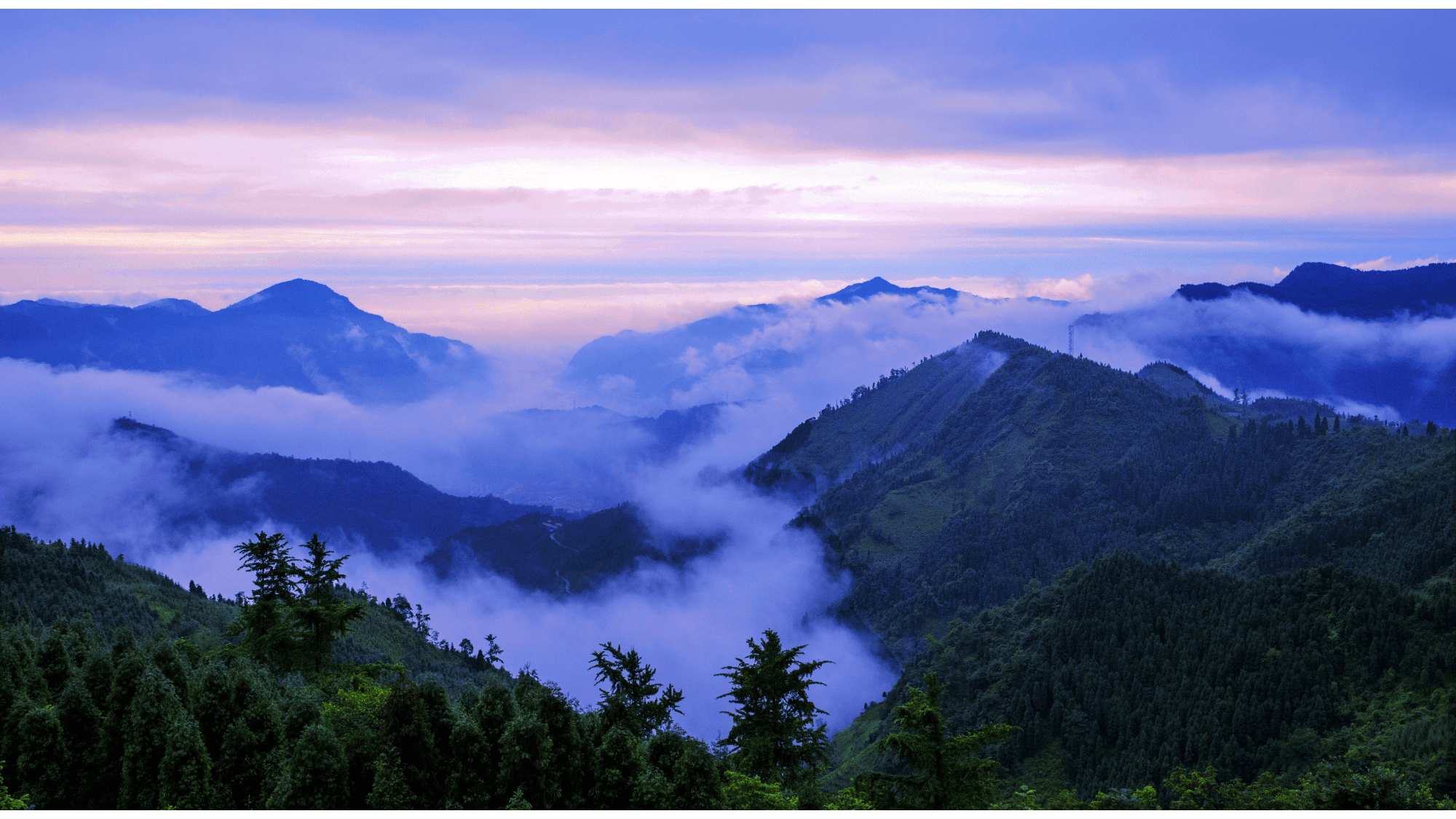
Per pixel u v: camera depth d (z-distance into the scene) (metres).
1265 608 131.50
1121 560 152.12
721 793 39.62
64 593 103.56
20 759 40.78
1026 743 124.44
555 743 40.59
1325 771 47.19
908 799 45.69
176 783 39.12
